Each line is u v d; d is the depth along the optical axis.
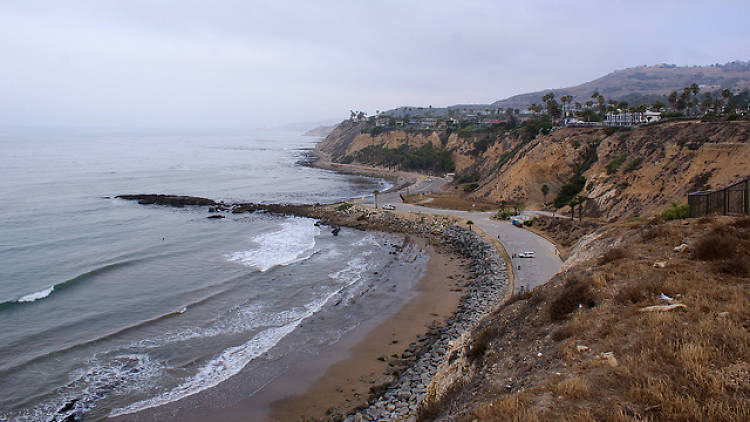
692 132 54.19
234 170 147.62
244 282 39.59
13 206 74.38
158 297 36.00
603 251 20.56
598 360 9.87
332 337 29.28
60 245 51.50
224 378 24.42
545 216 59.28
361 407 21.03
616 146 64.69
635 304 12.28
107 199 84.44
